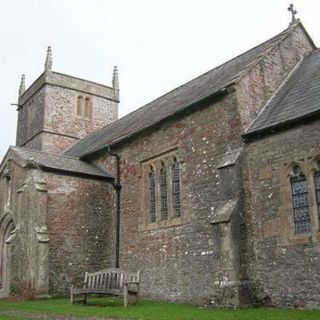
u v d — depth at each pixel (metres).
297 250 12.11
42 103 31.27
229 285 12.45
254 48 19.20
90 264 18.88
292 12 18.25
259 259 12.99
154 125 17.61
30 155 19.88
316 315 10.02
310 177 12.20
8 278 18.02
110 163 20.55
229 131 14.48
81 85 32.69
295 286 11.96
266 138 13.51
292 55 17.05
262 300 12.62
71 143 31.30
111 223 19.81
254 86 15.09
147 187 18.23
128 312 11.75
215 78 18.77
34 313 12.41
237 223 13.01
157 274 16.41
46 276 17.00
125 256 18.42
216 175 14.59
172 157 16.94
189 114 16.23
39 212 17.67
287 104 14.10
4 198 20.70
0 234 20.39
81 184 19.50
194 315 10.77
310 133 12.38
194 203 15.25
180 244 15.59
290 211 12.54
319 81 14.02
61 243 18.27
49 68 31.59
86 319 10.84
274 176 13.08
